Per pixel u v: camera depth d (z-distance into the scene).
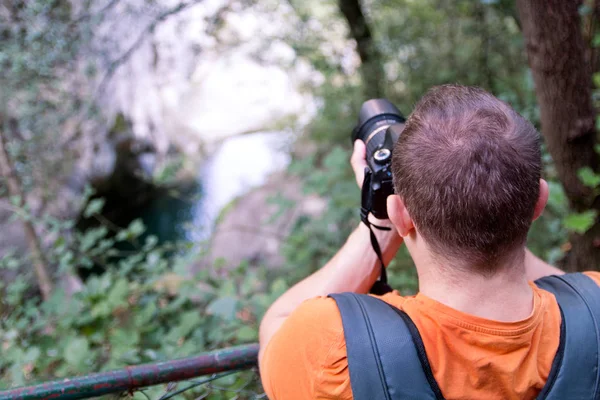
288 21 5.46
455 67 5.18
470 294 0.79
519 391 0.77
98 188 9.26
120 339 2.11
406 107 5.11
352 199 2.97
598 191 1.86
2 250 5.08
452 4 5.24
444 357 0.77
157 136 10.84
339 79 6.02
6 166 3.77
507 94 3.60
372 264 1.05
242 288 2.35
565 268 2.53
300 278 3.15
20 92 4.21
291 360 0.84
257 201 7.18
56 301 2.45
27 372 2.32
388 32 5.57
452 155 0.75
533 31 1.67
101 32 4.41
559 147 1.83
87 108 4.56
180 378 1.22
